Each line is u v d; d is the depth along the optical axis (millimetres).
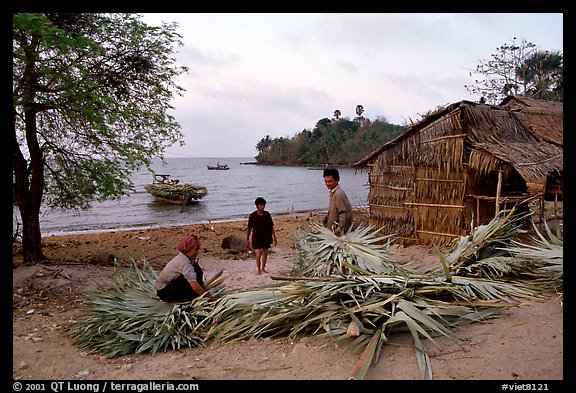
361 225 7023
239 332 4801
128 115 8680
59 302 6934
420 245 11297
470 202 10492
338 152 107188
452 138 10539
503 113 11430
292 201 34031
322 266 6020
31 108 8156
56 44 7254
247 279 9211
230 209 28906
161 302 5594
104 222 22328
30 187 8977
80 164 9750
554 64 30625
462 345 3902
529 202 10922
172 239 15180
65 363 4414
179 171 91688
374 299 4410
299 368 3791
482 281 5121
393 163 12133
